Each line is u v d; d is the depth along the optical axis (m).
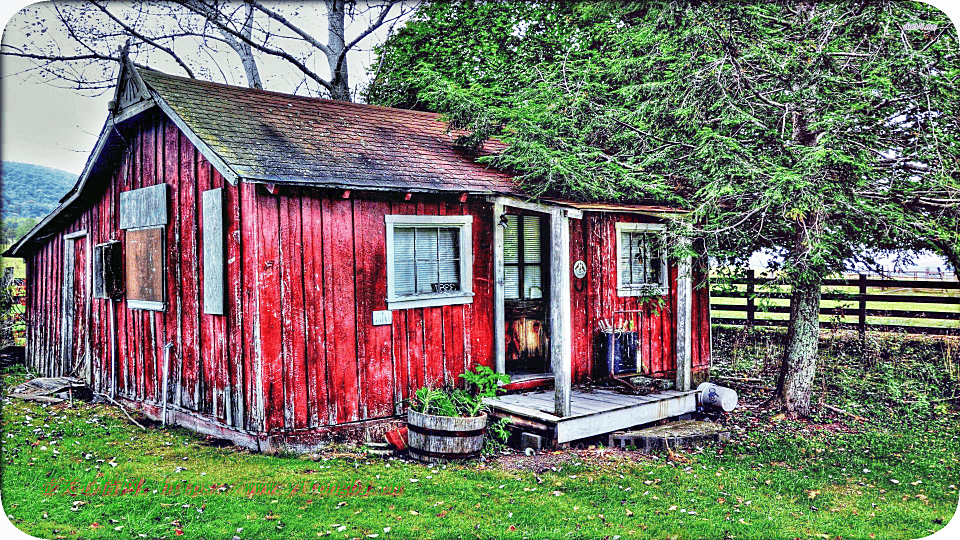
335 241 7.91
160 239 8.90
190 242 8.44
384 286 8.32
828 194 8.07
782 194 7.99
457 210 8.98
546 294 10.04
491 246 9.37
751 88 9.32
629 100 10.88
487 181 9.27
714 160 8.77
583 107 11.05
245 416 7.66
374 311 8.21
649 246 9.98
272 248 7.43
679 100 9.85
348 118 10.01
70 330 11.90
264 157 7.61
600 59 12.64
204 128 7.76
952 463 8.14
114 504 6.14
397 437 7.90
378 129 9.99
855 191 8.27
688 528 5.93
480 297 9.23
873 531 6.02
